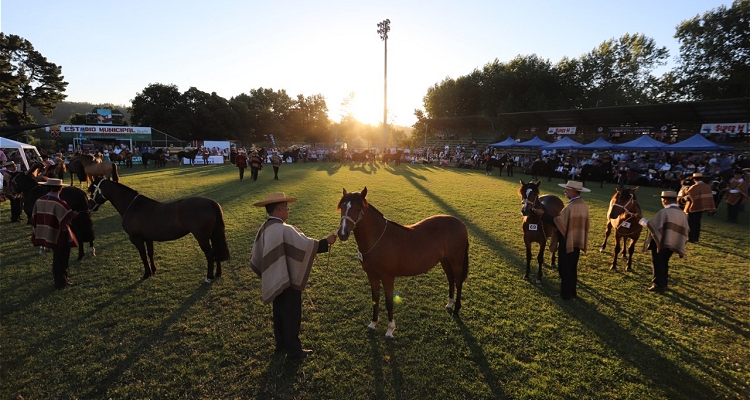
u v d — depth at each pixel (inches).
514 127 1737.2
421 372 154.9
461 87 2202.3
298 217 428.5
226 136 2251.5
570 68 2062.0
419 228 185.9
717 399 142.4
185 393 140.9
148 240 247.3
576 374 154.5
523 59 2145.7
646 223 245.0
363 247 168.9
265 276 149.3
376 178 887.1
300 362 159.9
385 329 188.2
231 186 682.8
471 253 314.3
